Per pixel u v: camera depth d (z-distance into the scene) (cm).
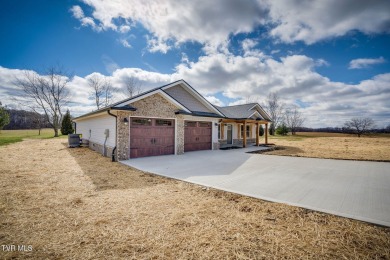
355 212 382
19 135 3206
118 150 974
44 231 313
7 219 353
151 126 1110
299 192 508
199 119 1415
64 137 2838
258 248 271
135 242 286
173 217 368
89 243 282
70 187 554
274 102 5022
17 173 708
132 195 492
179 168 809
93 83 3991
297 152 1477
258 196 473
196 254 259
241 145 1942
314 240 290
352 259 246
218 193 504
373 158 1128
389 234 304
